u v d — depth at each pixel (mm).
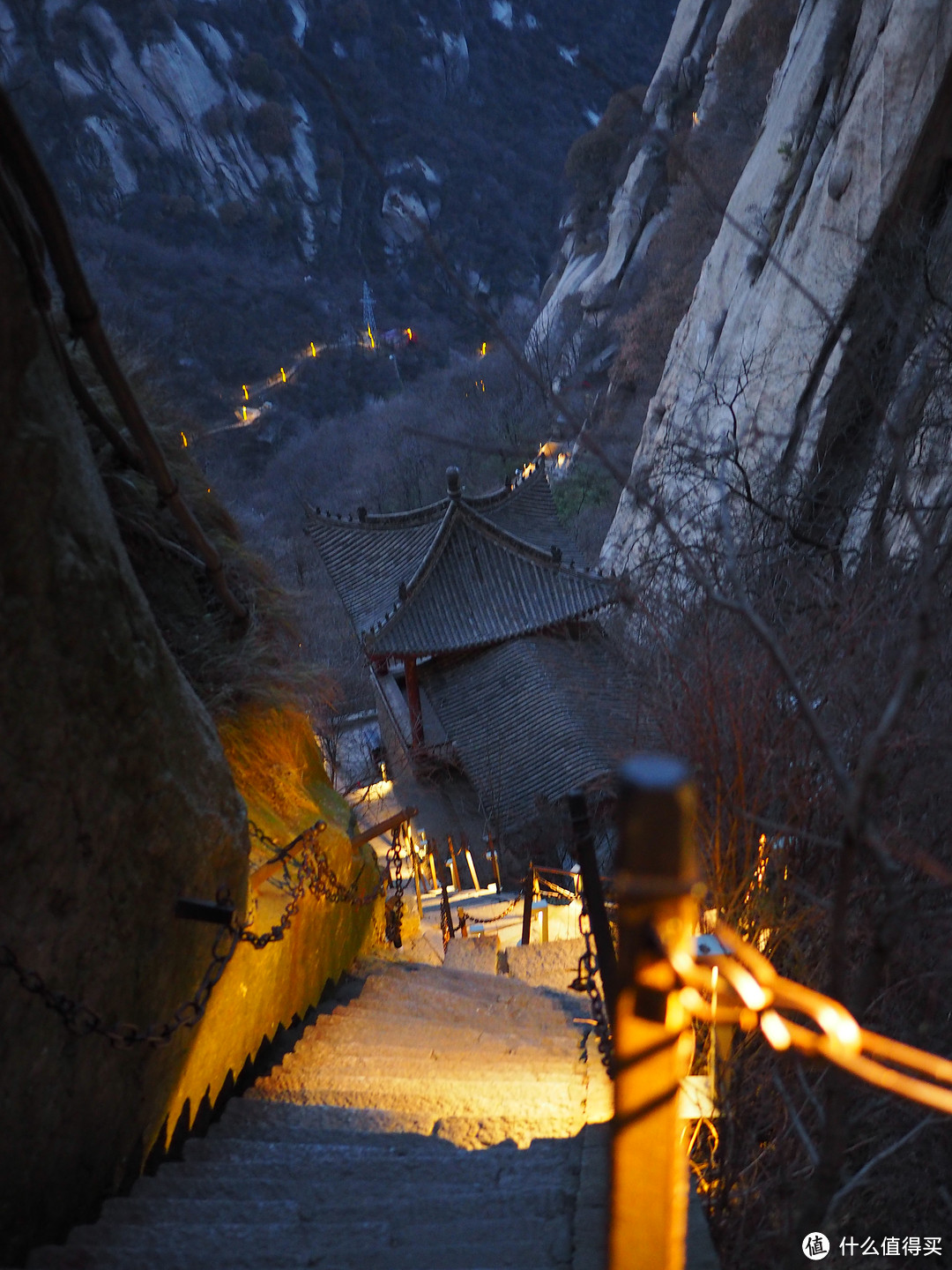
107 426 4809
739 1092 4012
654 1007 1423
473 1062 5477
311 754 8812
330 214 114750
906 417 2953
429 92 127812
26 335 3031
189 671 6539
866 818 2025
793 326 17125
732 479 10078
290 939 6199
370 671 26719
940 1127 4262
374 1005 7074
